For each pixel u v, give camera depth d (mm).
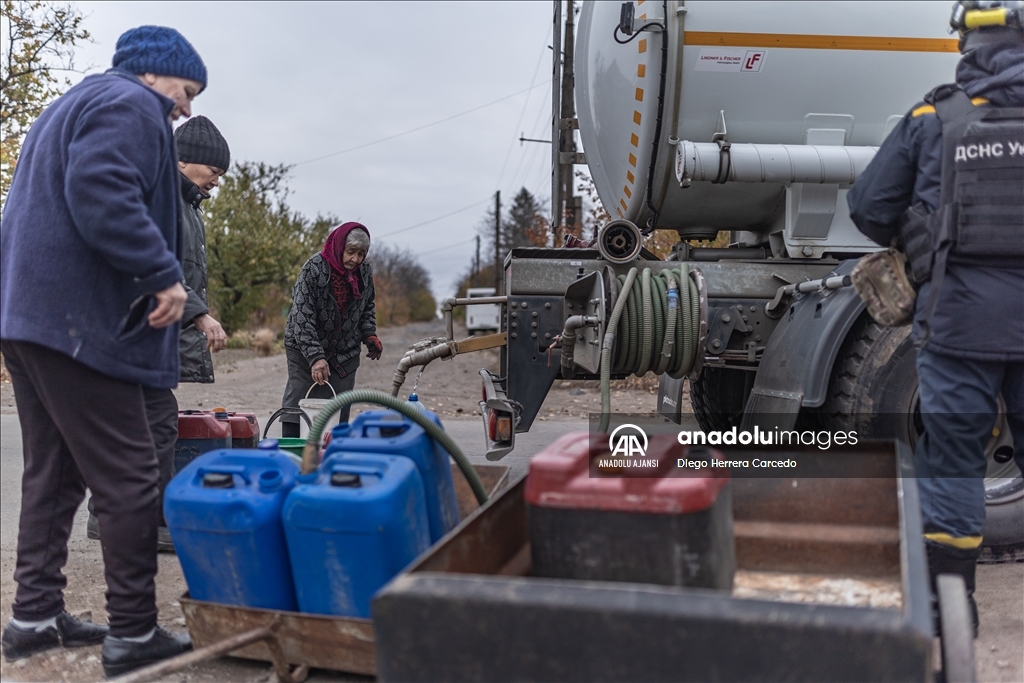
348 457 2521
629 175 4668
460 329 63312
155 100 2688
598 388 11859
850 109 4230
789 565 2607
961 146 2652
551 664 1587
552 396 11039
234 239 33312
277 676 2533
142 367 2670
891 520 2619
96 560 3949
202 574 2570
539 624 1588
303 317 4680
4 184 16641
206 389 12938
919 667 1416
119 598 2691
